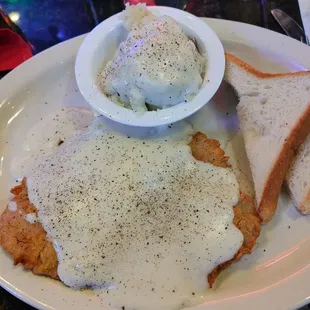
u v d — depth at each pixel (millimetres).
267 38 288
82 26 317
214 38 255
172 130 255
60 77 297
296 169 243
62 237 219
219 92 285
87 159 242
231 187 233
